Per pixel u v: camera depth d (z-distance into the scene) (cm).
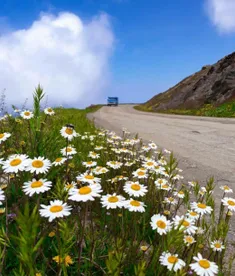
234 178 549
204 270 157
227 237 304
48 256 209
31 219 100
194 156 736
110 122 1869
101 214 284
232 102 2573
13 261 202
